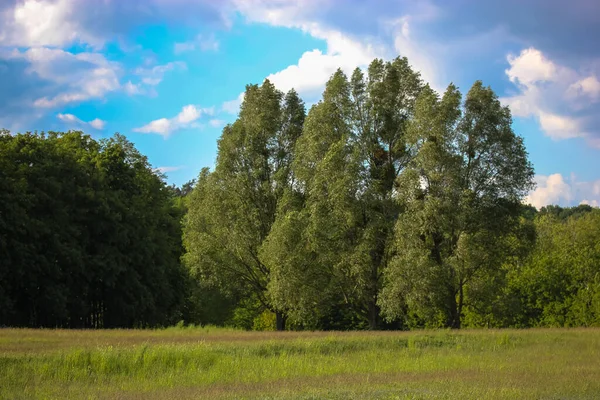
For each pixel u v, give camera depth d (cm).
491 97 3862
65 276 4397
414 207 3603
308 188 4078
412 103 4106
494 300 3838
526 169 3831
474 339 2589
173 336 2538
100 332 2684
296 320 3969
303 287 3797
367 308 4122
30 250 4053
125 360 1820
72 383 1566
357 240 3844
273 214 4400
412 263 3459
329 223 3734
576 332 2844
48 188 4322
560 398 1216
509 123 3856
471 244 3541
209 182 4469
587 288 5281
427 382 1478
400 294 3603
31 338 2222
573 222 7219
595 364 1934
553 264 5459
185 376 1697
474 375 1642
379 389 1356
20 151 4344
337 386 1432
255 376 1698
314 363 1997
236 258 4459
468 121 3844
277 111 4494
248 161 4444
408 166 3753
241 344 2230
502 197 3834
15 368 1680
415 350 2308
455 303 3903
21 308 4481
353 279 3912
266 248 3938
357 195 3800
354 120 4078
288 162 4491
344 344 2362
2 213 3972
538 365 1891
